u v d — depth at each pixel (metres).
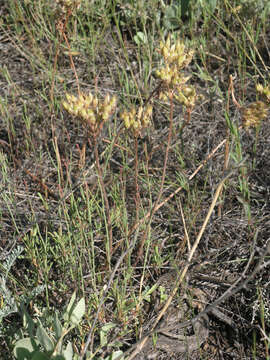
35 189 2.46
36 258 2.02
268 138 2.61
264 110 1.58
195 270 2.09
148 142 2.63
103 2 3.32
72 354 1.58
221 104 2.82
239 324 1.93
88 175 2.48
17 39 3.30
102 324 1.87
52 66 3.19
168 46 1.57
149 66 2.93
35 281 1.98
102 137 2.44
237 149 2.15
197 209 2.26
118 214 2.15
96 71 3.16
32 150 2.71
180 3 3.16
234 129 2.22
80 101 1.49
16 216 2.33
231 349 1.88
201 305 2.00
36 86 3.04
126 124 1.62
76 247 1.93
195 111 2.82
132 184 2.45
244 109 1.61
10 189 2.44
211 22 3.27
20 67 3.22
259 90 1.66
